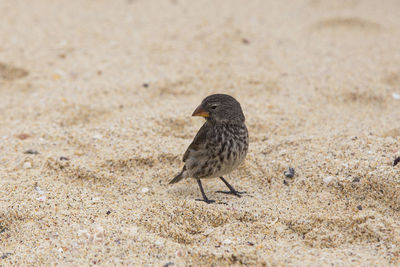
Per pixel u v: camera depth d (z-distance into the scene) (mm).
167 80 14258
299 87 13953
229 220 8406
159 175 10055
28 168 10047
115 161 10266
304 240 7750
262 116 12297
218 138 8672
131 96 13484
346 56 15938
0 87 14375
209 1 21984
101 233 7785
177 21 18969
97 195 9250
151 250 7422
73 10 20422
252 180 9844
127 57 15797
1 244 7820
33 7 20531
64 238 7750
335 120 12289
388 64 15266
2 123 12250
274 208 8711
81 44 16875
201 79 14430
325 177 9305
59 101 13117
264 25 18828
